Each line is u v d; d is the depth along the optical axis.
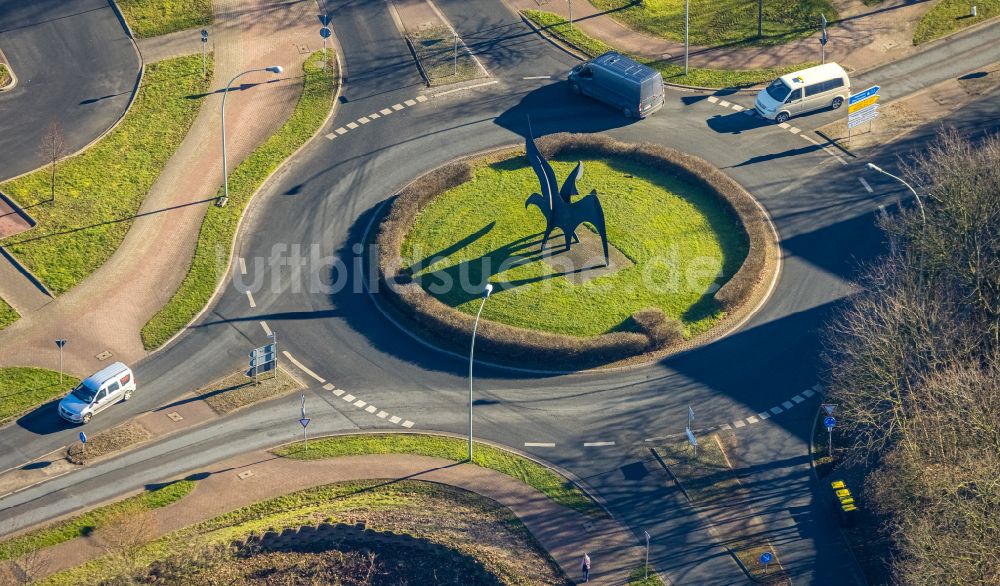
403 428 85.19
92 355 89.81
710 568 75.69
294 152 105.75
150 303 93.75
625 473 81.62
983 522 67.31
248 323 92.38
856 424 79.50
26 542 77.31
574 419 85.38
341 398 87.25
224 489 81.00
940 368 77.44
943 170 87.75
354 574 76.19
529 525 78.50
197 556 75.69
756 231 96.38
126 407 86.56
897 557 75.12
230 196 101.75
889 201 99.25
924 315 76.88
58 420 85.38
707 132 106.56
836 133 105.69
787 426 84.12
